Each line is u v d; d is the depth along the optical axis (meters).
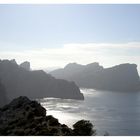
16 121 26.59
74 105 195.75
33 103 32.62
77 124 26.11
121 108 183.75
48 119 26.38
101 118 130.25
